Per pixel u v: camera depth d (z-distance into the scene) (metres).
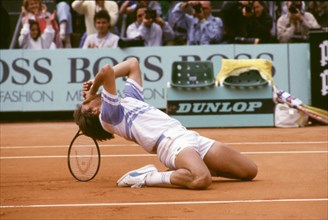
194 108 34.78
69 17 43.03
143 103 18.48
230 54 39.16
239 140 29.30
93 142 19.27
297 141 28.61
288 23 40.59
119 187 18.16
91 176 19.38
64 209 15.02
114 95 18.17
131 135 18.42
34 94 40.53
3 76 40.66
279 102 35.03
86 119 18.86
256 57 39.00
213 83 34.75
